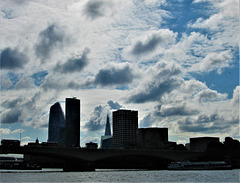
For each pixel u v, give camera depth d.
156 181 181.88
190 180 187.25
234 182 174.75
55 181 183.62
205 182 175.38
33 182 177.25
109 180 189.62
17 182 176.75
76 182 177.50
